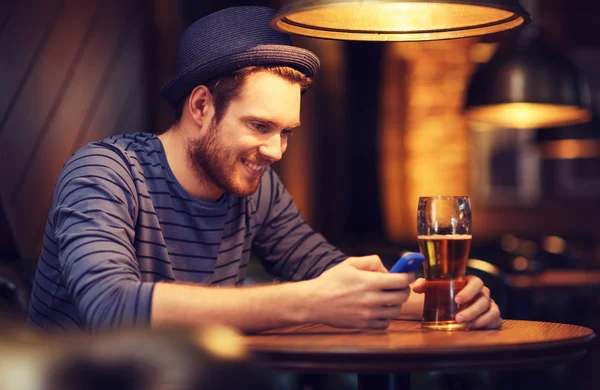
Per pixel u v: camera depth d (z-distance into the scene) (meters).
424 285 1.30
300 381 2.63
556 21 5.80
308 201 5.01
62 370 0.42
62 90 2.92
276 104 1.44
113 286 1.15
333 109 5.08
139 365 0.43
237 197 1.65
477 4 1.25
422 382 2.61
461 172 5.52
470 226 1.29
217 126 1.47
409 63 5.39
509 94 3.43
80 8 3.00
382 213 5.41
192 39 1.50
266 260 1.80
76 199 1.34
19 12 2.74
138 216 1.48
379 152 5.41
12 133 2.70
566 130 4.43
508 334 1.20
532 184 5.70
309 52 1.47
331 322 1.15
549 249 4.46
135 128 3.27
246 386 0.45
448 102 5.44
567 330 1.27
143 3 3.32
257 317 1.12
